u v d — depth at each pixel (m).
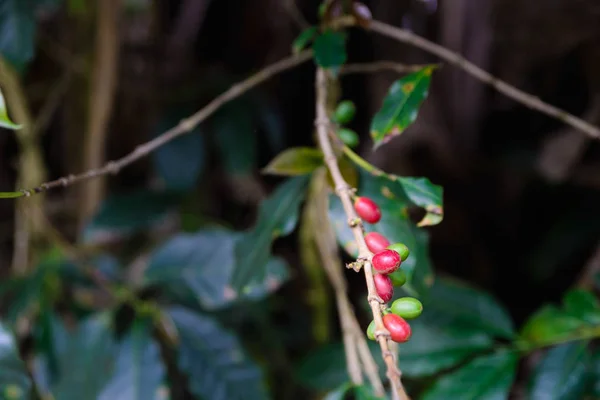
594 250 1.77
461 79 1.66
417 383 1.34
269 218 0.90
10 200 1.91
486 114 1.76
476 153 1.79
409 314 0.68
